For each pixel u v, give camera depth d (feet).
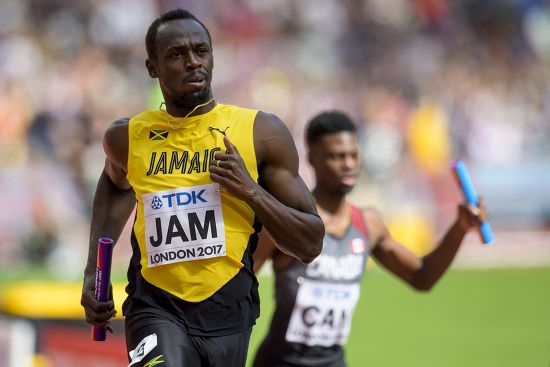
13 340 66.90
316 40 211.61
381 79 211.41
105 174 44.68
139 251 41.50
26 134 162.81
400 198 178.81
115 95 182.60
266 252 52.49
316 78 204.85
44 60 181.78
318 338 54.08
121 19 195.42
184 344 39.88
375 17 220.43
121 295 66.64
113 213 44.50
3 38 183.01
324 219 54.90
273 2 211.61
